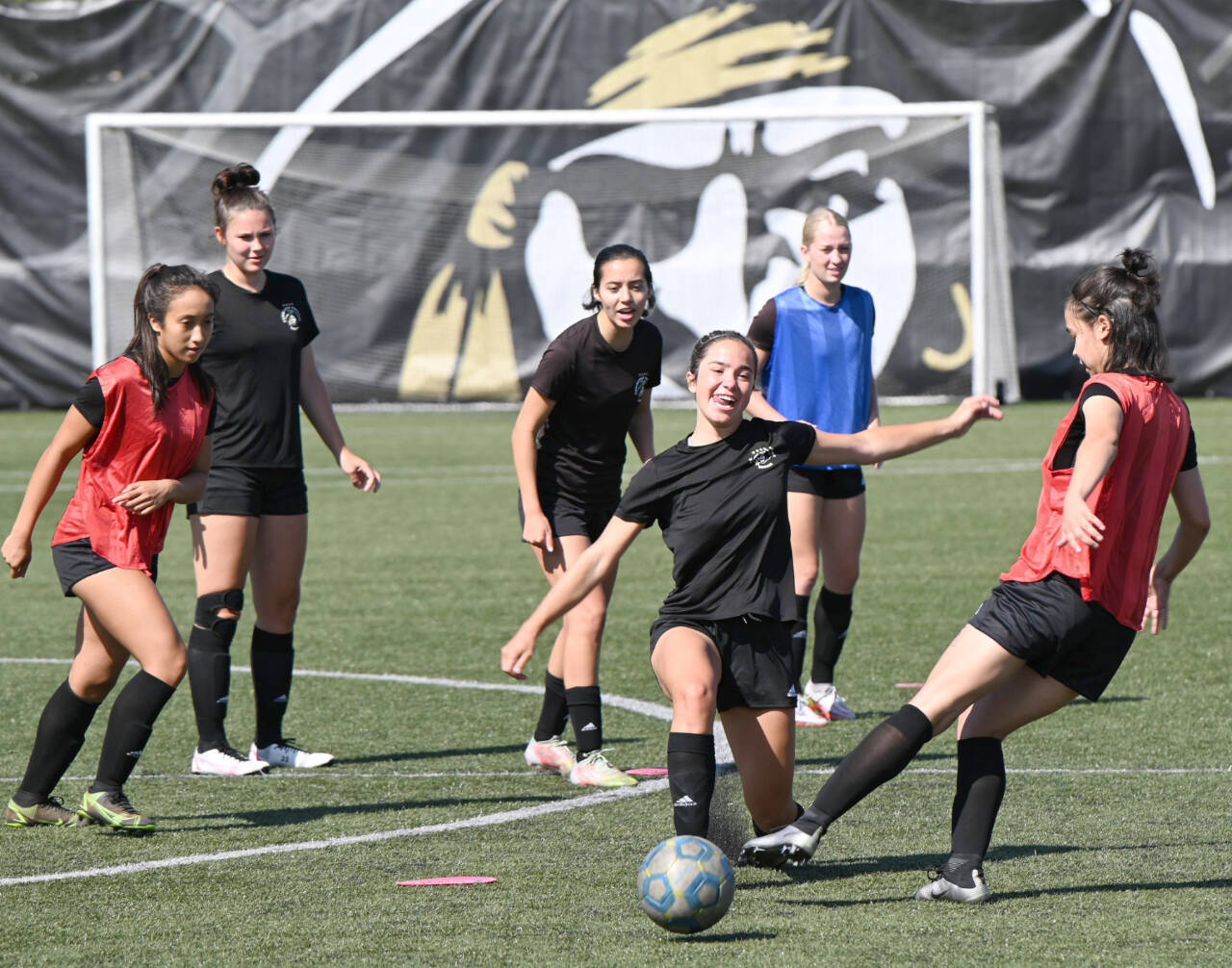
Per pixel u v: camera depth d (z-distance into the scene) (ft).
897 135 314.14
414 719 84.69
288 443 74.74
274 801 67.00
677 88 323.57
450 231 325.42
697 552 53.16
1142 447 49.37
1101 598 49.52
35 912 50.06
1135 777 68.44
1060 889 51.65
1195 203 318.45
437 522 174.60
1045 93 317.42
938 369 316.81
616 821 62.59
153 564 62.49
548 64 323.57
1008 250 319.06
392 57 323.57
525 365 326.24
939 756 74.02
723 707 54.08
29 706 86.89
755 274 320.91
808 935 46.70
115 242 317.22
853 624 111.14
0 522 174.81
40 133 324.60
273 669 74.59
